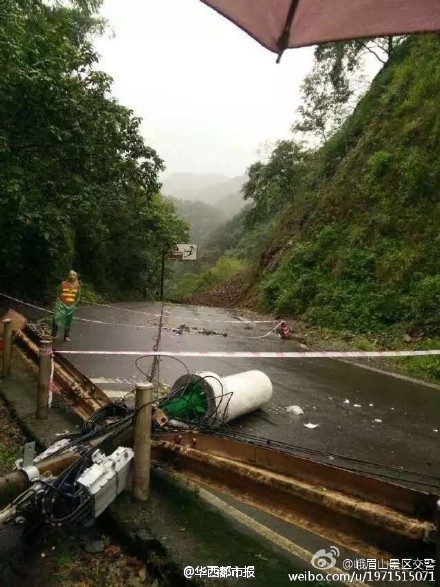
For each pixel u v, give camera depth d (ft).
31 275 47.96
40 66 34.09
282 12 5.45
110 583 9.46
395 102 62.59
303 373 28.27
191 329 42.52
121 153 49.98
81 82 38.42
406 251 44.42
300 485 10.23
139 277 92.53
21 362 22.15
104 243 79.05
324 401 22.48
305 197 83.66
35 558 10.08
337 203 62.90
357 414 20.79
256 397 18.53
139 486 11.32
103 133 40.22
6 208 33.88
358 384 26.43
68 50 39.19
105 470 10.53
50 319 39.68
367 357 33.96
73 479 10.47
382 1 5.16
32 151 36.68
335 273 52.42
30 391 18.75
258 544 10.12
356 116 79.46
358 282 47.83
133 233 75.97
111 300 73.87
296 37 5.67
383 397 23.97
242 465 11.39
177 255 94.07
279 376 27.02
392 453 16.69
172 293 140.05
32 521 10.23
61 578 9.53
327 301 49.49
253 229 141.49
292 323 50.75
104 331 37.11
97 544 10.51
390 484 9.47
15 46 30.60
